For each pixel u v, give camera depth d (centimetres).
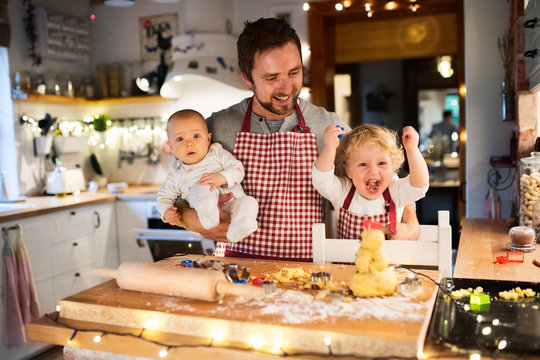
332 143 155
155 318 115
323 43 396
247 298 122
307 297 120
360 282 119
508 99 291
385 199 169
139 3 441
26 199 376
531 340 101
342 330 100
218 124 186
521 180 227
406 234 166
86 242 372
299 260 175
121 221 401
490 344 100
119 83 445
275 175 176
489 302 121
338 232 178
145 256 396
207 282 118
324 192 167
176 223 171
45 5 412
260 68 160
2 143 386
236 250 181
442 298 128
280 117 180
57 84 405
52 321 124
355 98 540
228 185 168
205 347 105
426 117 614
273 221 176
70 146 418
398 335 96
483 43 330
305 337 101
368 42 407
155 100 439
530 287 135
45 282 336
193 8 381
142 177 457
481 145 335
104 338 115
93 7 459
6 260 300
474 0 329
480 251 199
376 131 165
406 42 399
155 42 439
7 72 379
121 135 459
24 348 319
